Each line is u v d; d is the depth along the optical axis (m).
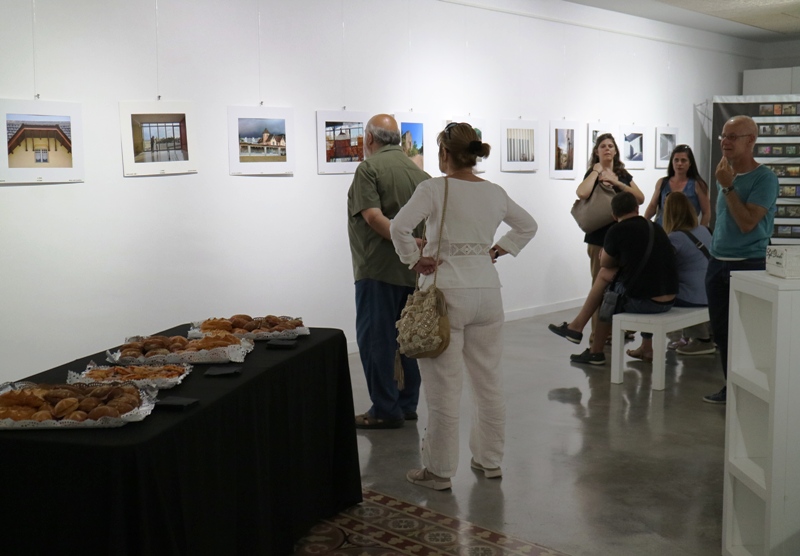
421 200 3.62
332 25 6.70
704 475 4.04
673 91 10.83
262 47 6.21
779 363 2.76
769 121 10.77
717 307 5.05
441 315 3.58
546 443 4.56
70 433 2.26
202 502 2.48
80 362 3.18
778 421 2.77
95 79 5.23
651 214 7.82
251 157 6.19
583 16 9.26
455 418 3.78
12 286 4.91
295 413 3.24
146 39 5.50
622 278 6.11
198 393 2.68
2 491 2.23
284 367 3.14
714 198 11.09
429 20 7.54
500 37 8.29
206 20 5.84
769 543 2.82
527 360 6.71
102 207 5.33
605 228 7.25
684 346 6.94
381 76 7.15
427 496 3.80
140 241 5.56
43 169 4.98
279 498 3.12
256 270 6.32
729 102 10.88
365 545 3.28
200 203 5.91
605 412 5.17
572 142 9.27
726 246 4.93
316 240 6.73
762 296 2.86
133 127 5.45
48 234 5.07
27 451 2.20
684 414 5.12
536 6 8.63
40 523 2.21
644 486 3.90
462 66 7.91
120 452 2.14
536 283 9.03
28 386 2.65
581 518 3.52
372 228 4.70
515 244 3.91
